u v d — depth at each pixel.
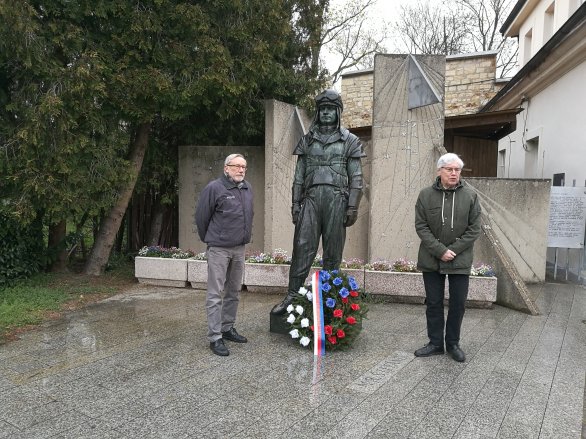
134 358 3.88
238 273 4.23
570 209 7.59
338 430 2.73
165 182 8.88
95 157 6.33
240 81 6.85
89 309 5.52
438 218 3.80
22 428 2.72
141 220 9.00
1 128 5.71
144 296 6.21
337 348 4.12
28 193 5.65
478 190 7.52
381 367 3.72
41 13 5.87
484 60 15.12
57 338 4.41
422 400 3.13
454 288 3.89
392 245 7.21
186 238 8.68
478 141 10.65
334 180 4.33
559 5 11.40
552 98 9.98
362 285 5.98
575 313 5.53
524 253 7.49
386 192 7.17
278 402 3.08
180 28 6.44
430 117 7.02
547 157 10.20
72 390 3.25
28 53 5.28
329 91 4.34
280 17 6.92
